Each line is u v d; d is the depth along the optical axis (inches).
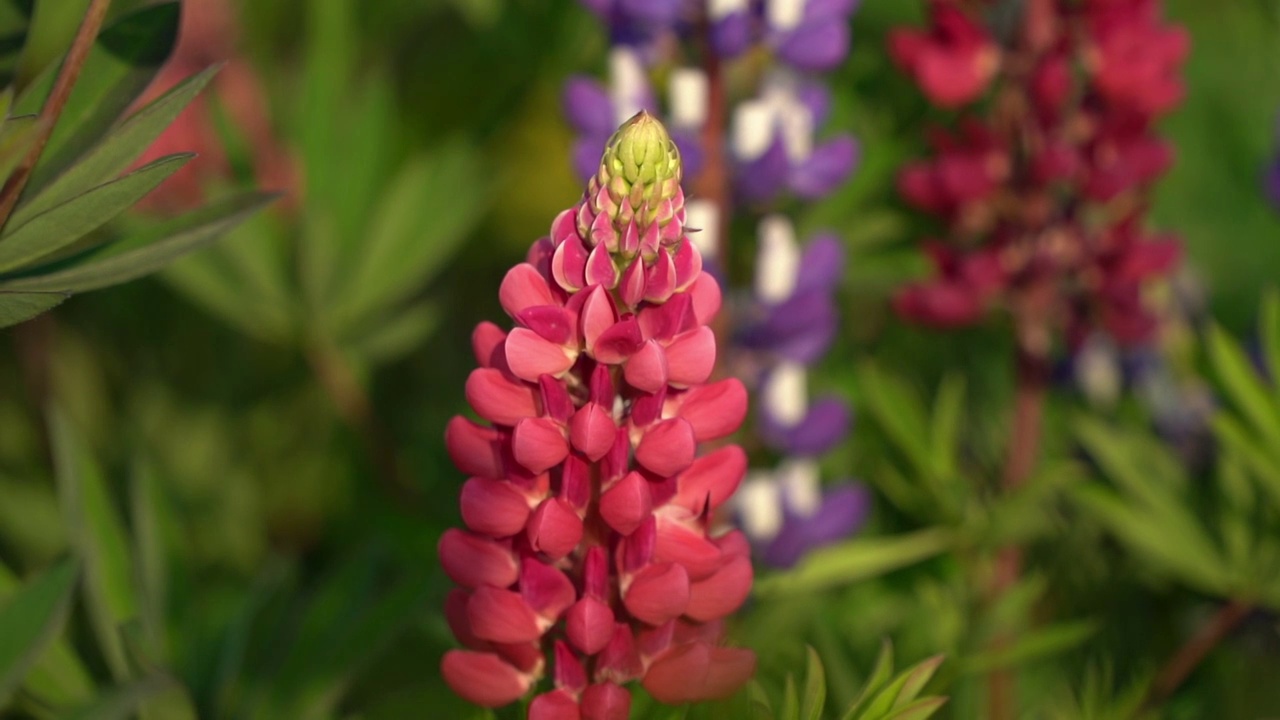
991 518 38.0
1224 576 38.4
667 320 29.3
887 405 39.3
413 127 58.4
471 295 60.4
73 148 30.4
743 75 39.4
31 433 50.4
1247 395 37.3
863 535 41.1
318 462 52.2
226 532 48.0
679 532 29.6
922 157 46.9
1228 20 62.4
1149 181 38.8
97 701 29.5
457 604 30.1
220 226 30.3
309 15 54.2
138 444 49.2
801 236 45.7
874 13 52.9
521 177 63.0
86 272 30.1
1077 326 39.4
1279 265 56.6
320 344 45.6
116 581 34.1
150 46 30.8
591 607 29.2
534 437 29.0
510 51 53.5
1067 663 39.2
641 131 28.8
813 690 30.8
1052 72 37.9
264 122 52.2
